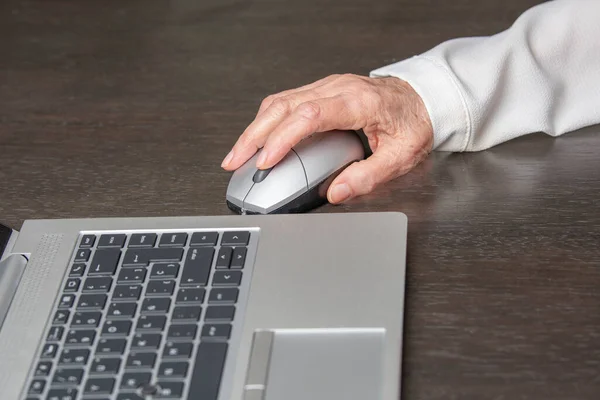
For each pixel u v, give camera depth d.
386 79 1.03
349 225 0.85
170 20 1.37
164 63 1.26
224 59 1.25
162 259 0.82
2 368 0.74
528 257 0.84
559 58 1.06
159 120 1.13
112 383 0.71
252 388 0.69
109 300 0.79
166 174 1.02
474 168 0.98
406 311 0.79
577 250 0.84
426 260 0.85
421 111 1.00
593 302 0.78
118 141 1.09
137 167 1.04
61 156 1.07
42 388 0.72
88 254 0.84
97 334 0.75
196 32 1.33
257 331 0.74
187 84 1.20
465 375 0.72
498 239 0.87
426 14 1.30
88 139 1.10
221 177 1.00
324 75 1.18
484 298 0.80
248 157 0.95
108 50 1.31
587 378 0.71
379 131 0.98
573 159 0.98
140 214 0.95
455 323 0.77
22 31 1.38
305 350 0.72
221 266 0.81
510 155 1.00
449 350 0.75
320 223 0.85
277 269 0.80
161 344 0.74
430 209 0.92
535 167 0.97
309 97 0.98
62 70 1.27
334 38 1.27
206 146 1.06
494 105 1.02
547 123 1.01
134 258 0.83
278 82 1.18
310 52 1.24
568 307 0.78
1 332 0.78
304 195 0.91
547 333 0.75
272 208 0.89
